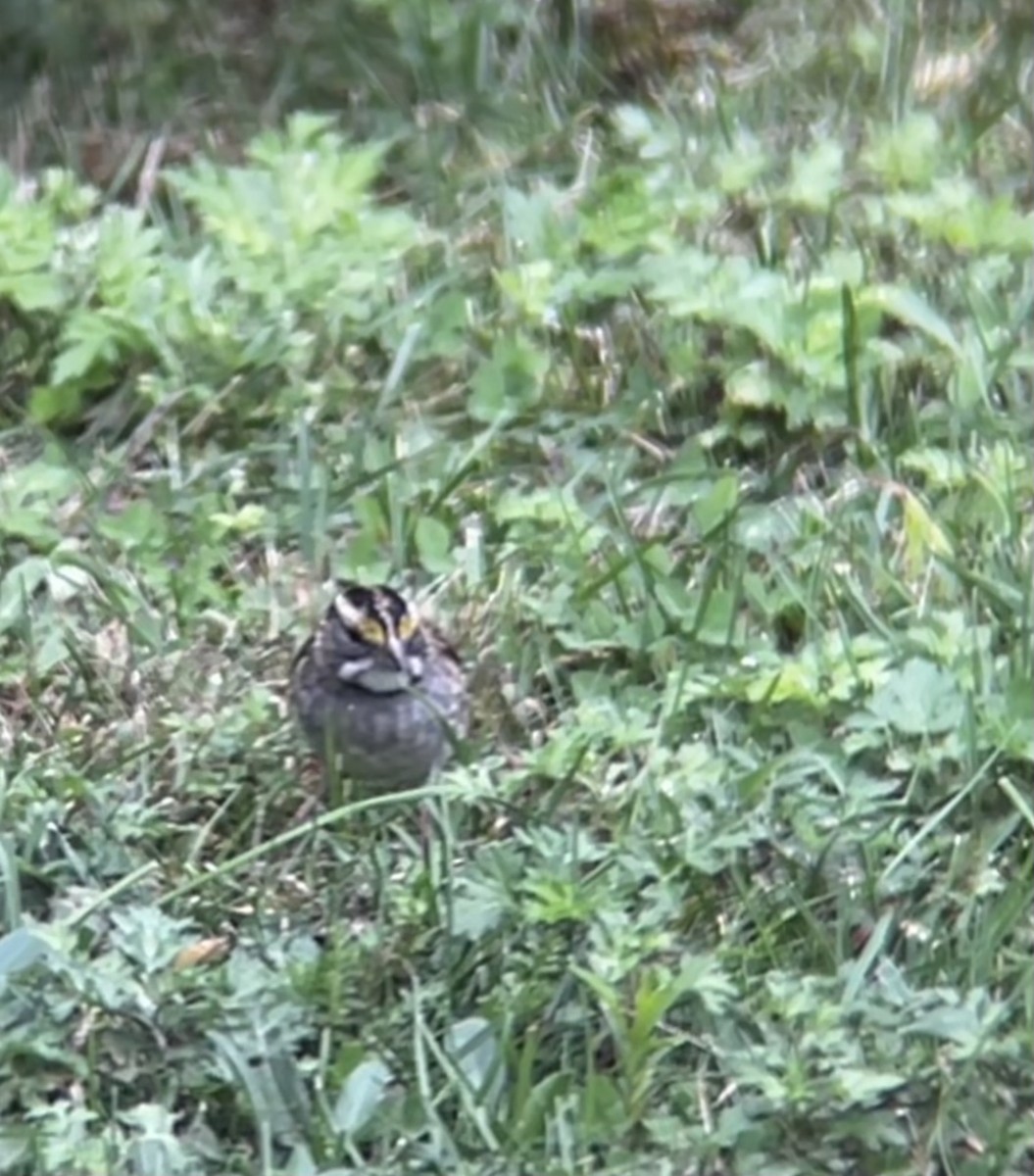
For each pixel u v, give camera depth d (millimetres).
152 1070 9359
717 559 11562
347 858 10273
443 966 9695
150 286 12836
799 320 12555
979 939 9781
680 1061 9531
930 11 15148
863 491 11938
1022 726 10453
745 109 14398
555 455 12367
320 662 10352
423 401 12672
